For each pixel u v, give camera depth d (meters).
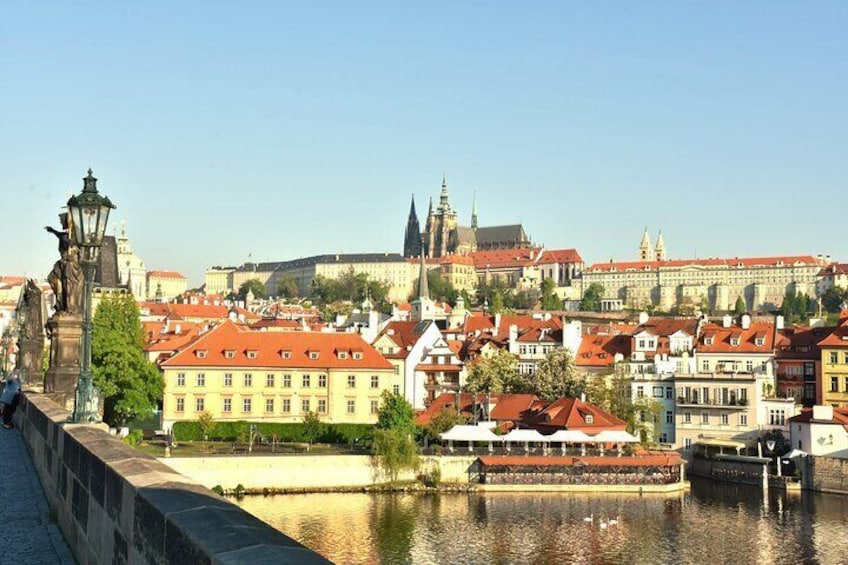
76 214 32.75
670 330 192.62
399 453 133.00
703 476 152.88
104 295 146.50
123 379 132.88
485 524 110.44
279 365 162.50
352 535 103.25
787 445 150.38
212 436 154.62
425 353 188.38
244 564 11.28
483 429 140.25
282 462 129.62
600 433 140.50
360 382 163.88
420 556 94.62
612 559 94.75
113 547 19.23
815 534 106.06
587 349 195.38
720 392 157.50
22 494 33.88
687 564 93.00
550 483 135.38
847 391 160.50
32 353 74.38
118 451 22.22
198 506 15.04
